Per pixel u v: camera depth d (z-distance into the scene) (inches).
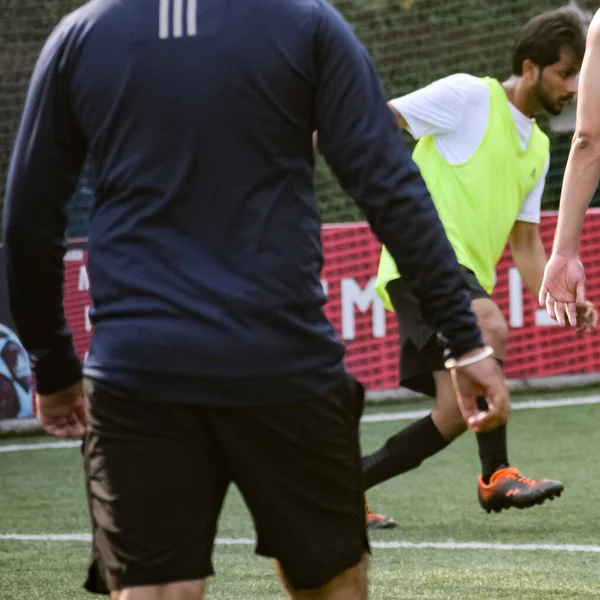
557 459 789.9
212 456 247.6
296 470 249.0
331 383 249.4
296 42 245.0
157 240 242.8
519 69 552.4
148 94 243.3
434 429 553.3
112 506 243.8
